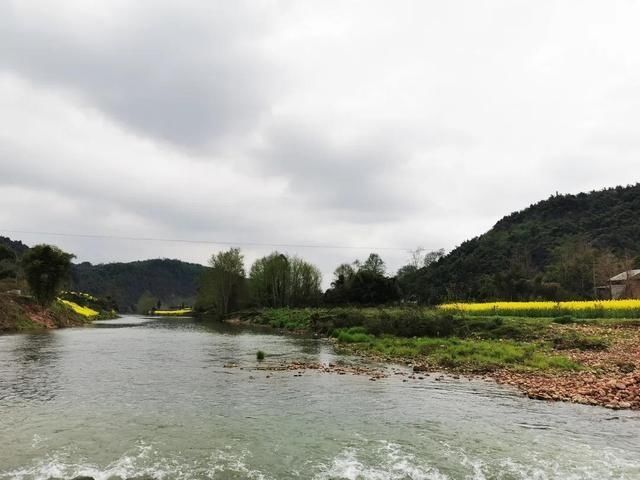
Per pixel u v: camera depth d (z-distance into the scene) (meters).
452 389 19.22
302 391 18.70
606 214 154.38
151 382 20.67
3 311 58.81
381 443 12.09
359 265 130.50
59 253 70.94
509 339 34.91
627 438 12.57
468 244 169.88
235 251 116.56
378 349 33.28
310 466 10.45
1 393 18.06
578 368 22.88
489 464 10.65
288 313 80.25
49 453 11.17
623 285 85.56
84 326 74.19
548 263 131.25
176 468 10.27
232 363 27.19
